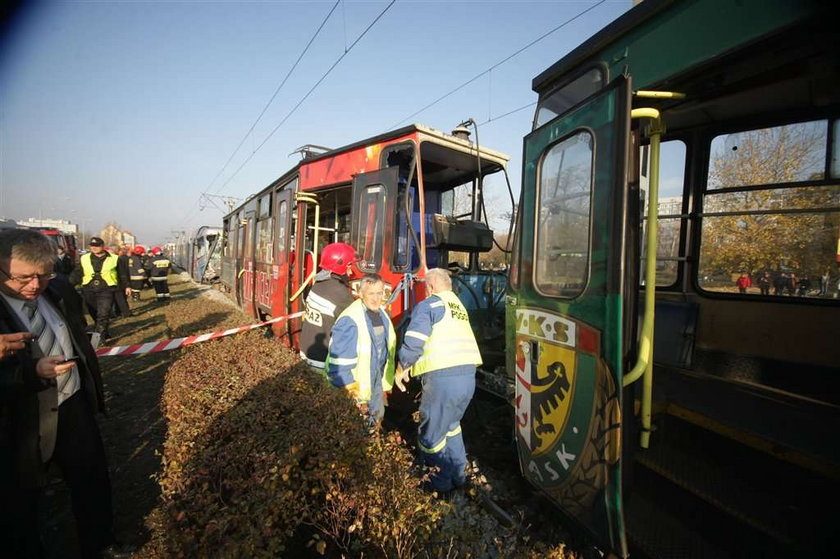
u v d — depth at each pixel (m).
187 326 7.76
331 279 3.88
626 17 2.31
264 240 8.56
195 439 2.44
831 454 2.14
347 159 5.45
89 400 2.51
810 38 1.76
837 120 2.95
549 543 2.63
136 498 3.30
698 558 2.31
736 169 3.44
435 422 3.20
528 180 2.94
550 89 2.95
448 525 2.63
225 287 15.85
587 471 2.22
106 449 4.10
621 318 2.00
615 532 2.05
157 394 5.57
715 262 3.59
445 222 5.04
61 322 2.37
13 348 1.90
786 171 3.19
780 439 2.30
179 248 41.25
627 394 2.30
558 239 2.57
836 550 2.08
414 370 3.34
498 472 3.59
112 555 2.53
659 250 3.94
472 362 3.24
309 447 2.24
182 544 1.75
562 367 2.45
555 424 2.50
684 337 3.56
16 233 2.02
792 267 3.19
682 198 3.77
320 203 6.81
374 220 4.77
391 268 4.52
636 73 2.28
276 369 3.62
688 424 2.90
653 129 2.23
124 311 10.38
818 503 2.29
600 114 2.21
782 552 2.18
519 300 2.96
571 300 2.37
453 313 3.28
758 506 2.33
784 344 3.21
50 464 2.28
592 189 2.24
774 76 2.46
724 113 3.31
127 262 10.34
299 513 2.12
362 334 3.14
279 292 7.14
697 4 2.01
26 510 2.11
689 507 2.64
